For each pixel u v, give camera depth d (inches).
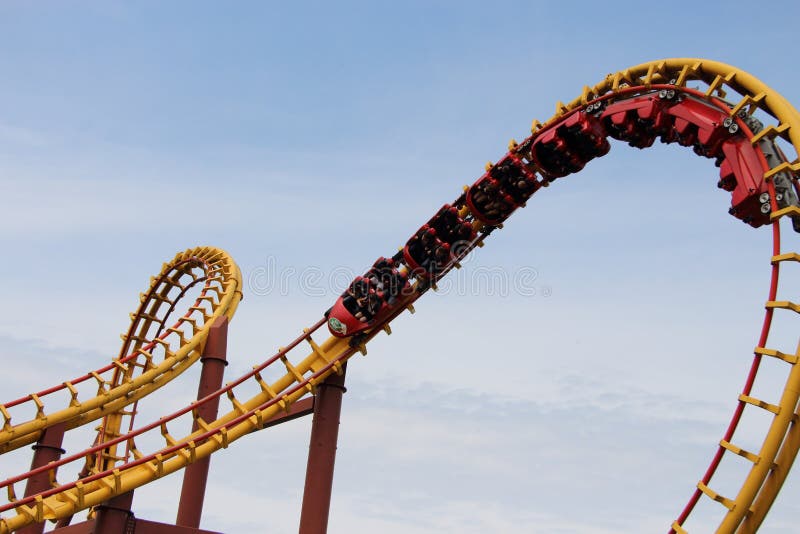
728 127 714.8
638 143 835.4
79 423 1079.0
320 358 962.1
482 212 950.4
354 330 926.4
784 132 679.1
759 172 693.9
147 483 837.2
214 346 1162.0
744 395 619.2
